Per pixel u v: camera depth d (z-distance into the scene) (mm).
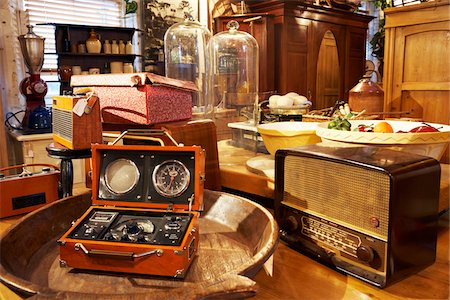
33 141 2768
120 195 798
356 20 4809
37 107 2875
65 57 3400
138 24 4004
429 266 779
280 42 4121
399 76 2238
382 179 689
